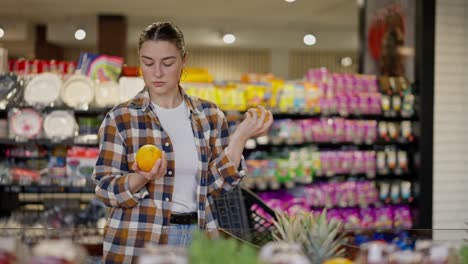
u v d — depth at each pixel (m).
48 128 6.33
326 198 7.09
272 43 15.54
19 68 6.68
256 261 1.82
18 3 11.17
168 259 1.79
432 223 7.02
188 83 6.84
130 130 2.86
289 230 2.46
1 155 6.48
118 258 2.74
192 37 15.27
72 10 11.98
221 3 11.16
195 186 2.92
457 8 7.19
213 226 2.95
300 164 7.02
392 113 7.17
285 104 7.00
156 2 11.03
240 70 16.97
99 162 2.85
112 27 12.53
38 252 1.84
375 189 7.21
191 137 2.95
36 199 6.54
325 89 7.15
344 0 10.75
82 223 6.34
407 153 7.30
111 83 6.40
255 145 6.98
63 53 16.28
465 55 7.20
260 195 6.96
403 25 7.39
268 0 10.82
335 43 15.53
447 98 7.16
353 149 7.36
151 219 2.80
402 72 7.43
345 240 2.37
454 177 7.18
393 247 2.02
